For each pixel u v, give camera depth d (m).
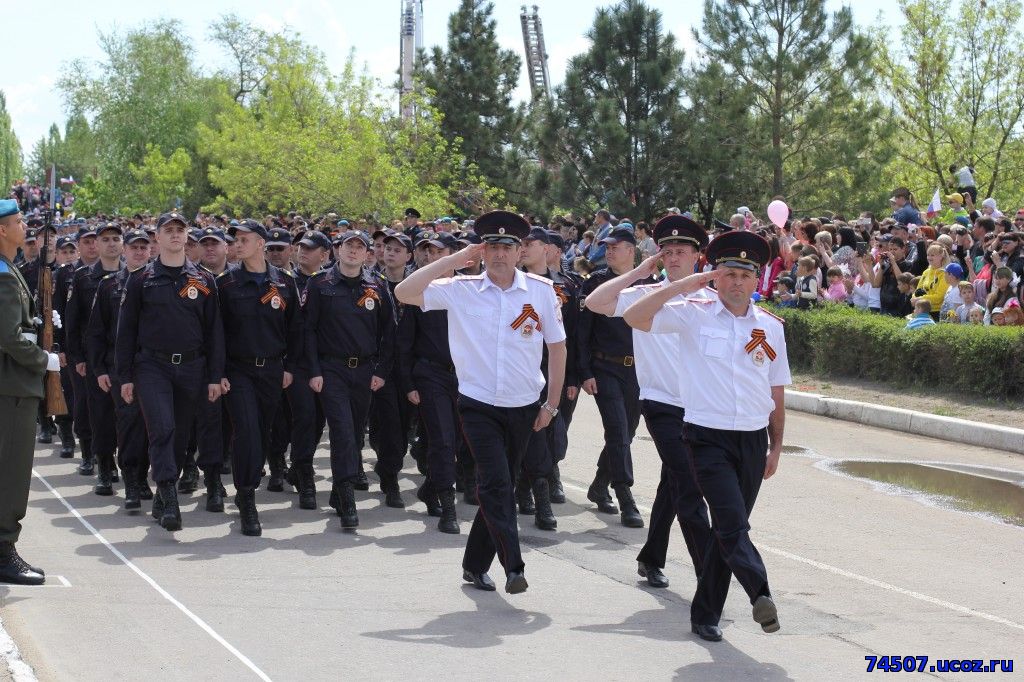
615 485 8.77
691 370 5.90
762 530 8.59
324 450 12.15
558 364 6.82
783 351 6.00
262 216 35.12
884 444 12.44
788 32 30.47
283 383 8.89
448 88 44.84
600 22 32.69
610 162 32.03
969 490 10.09
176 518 8.25
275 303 8.76
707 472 5.79
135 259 9.34
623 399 8.81
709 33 30.81
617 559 7.77
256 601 6.61
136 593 6.70
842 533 8.52
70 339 10.23
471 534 7.00
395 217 31.42
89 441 10.74
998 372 13.47
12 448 6.70
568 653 5.77
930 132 36.56
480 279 6.78
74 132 62.56
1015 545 8.23
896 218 19.12
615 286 6.48
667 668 5.57
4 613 6.18
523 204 37.81
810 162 30.80
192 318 8.50
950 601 6.85
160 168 52.41
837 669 5.62
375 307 8.99
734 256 5.87
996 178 36.66
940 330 14.20
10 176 88.19
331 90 36.38
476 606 6.61
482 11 45.88
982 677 5.57
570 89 32.56
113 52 60.47
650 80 31.89
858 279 16.88
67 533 8.32
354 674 5.39
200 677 5.30
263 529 8.59
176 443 8.63
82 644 5.73
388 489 9.51
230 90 61.59
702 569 6.10
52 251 10.74
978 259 15.95
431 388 8.66
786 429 13.42
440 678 5.36
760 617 5.46
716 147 30.89
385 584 7.05
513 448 6.77
